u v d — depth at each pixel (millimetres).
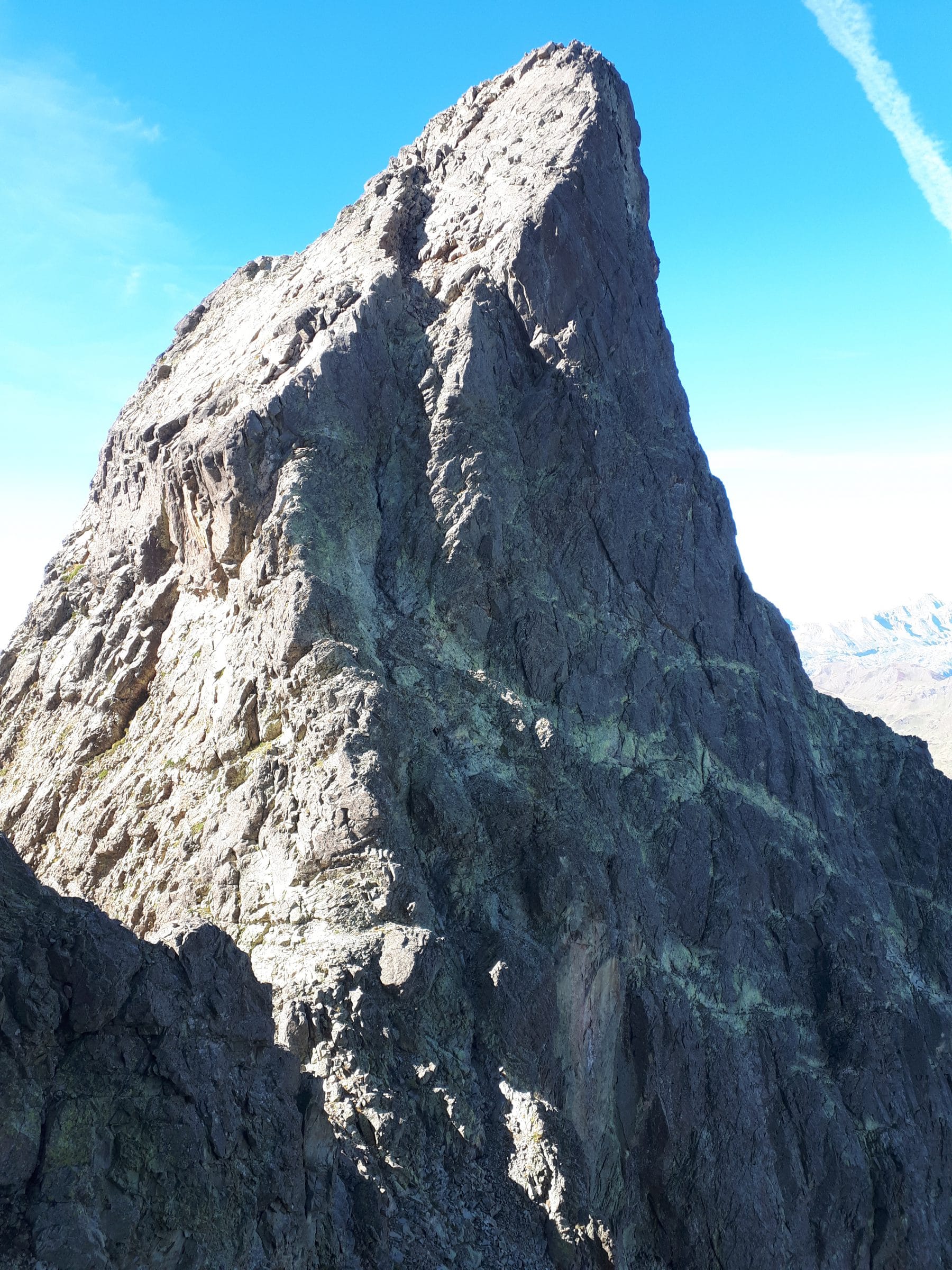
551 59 61219
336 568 41219
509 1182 28953
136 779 41562
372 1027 29609
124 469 52750
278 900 34188
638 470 52188
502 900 36938
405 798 37031
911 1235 42500
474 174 57531
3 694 53125
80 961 18938
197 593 45656
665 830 45406
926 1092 47844
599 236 53938
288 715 37812
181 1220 18203
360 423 45594
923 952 54906
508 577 45625
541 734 41594
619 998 39031
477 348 48156
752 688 53688
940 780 61844
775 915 48344
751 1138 40188
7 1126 16953
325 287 51500
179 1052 19875
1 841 20266
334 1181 23547
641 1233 37469
